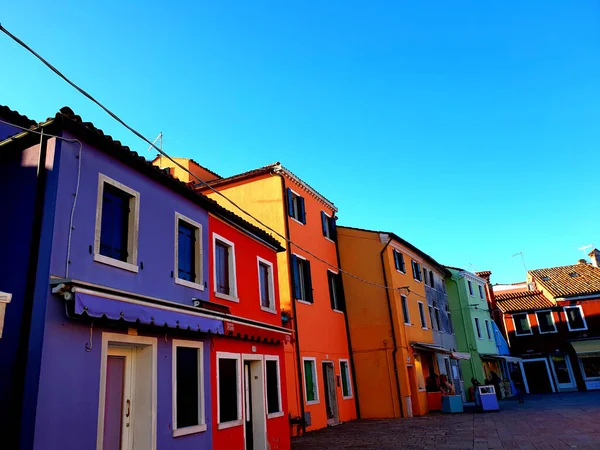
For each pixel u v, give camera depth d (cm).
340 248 2214
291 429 1448
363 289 2119
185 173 1967
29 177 709
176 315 811
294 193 1883
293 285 1667
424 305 2505
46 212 671
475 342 3052
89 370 669
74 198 702
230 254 1154
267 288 1343
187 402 877
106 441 723
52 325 622
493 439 1180
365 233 2186
